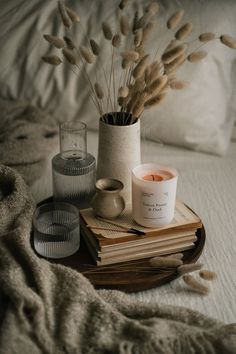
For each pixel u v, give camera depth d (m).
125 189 1.01
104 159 0.99
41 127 1.34
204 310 0.81
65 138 1.04
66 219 0.94
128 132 0.96
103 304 0.76
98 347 0.71
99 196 0.91
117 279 0.86
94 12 1.35
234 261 0.93
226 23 1.27
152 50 1.28
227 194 1.15
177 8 1.29
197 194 1.15
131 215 0.95
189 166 1.28
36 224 0.90
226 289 0.86
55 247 0.90
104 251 0.87
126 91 0.92
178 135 1.34
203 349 0.71
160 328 0.72
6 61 1.41
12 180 1.03
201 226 0.94
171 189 0.88
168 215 0.90
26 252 0.83
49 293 0.78
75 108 1.40
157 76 0.92
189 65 1.27
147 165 0.95
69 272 0.81
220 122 1.33
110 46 1.33
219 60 1.28
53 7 1.40
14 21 1.41
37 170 1.21
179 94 1.28
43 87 1.40
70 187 1.02
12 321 0.72
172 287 0.87
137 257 0.91
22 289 0.75
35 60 1.39
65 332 0.72
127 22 0.92
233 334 0.73
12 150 1.22
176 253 0.94
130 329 0.73
